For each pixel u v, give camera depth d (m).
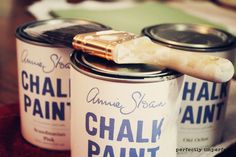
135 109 0.39
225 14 1.11
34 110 0.51
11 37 0.94
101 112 0.39
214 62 0.37
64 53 0.47
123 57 0.38
